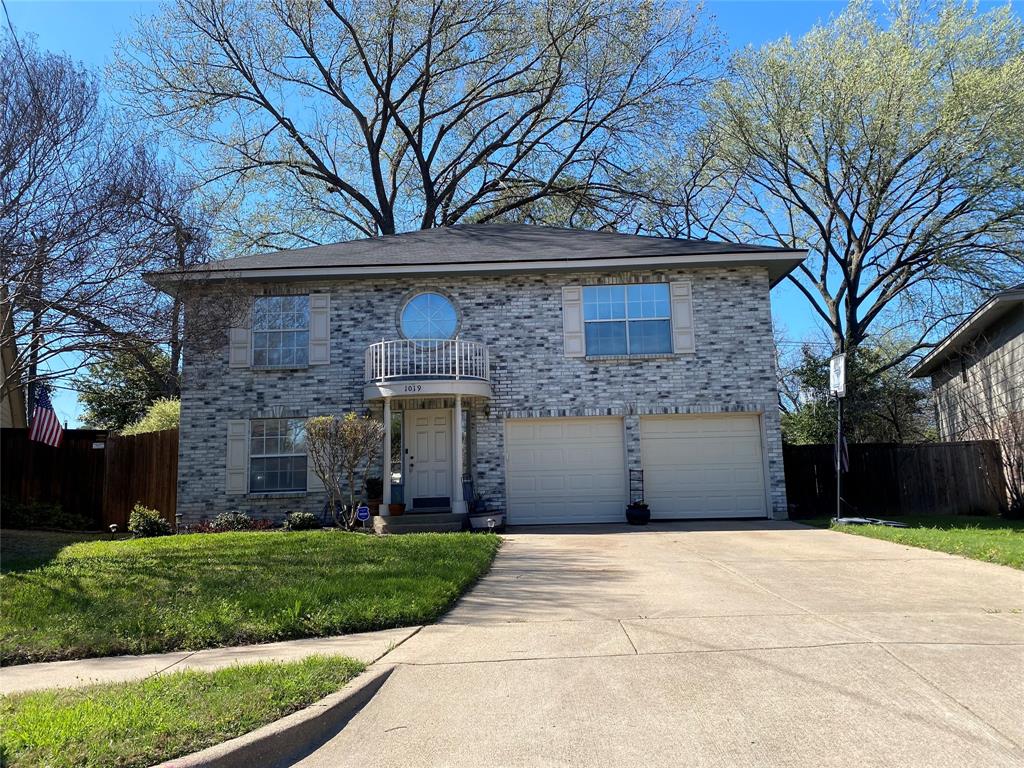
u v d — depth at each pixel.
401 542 11.39
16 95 10.98
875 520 14.11
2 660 6.24
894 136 23.62
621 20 26.16
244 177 27.92
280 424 16.47
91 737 4.15
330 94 28.81
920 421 27.78
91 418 29.73
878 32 24.08
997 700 4.57
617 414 16.31
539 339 16.56
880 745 4.04
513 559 10.52
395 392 15.27
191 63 25.53
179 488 16.20
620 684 5.04
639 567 9.62
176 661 5.99
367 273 16.28
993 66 22.92
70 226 11.23
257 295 16.83
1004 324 18.44
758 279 16.62
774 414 16.28
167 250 12.22
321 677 5.12
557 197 30.22
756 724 4.34
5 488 17.16
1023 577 8.41
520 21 26.80
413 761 4.10
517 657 5.70
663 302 16.70
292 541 11.52
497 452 16.19
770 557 10.23
